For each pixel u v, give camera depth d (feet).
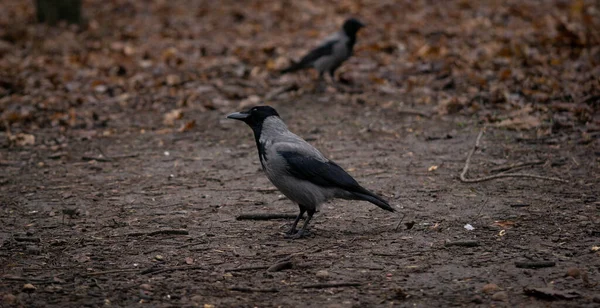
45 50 80.43
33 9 106.01
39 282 27.45
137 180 41.60
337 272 27.89
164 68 70.08
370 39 78.84
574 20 79.15
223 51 76.74
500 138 46.75
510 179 39.52
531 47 68.80
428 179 40.09
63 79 66.59
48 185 41.06
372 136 48.83
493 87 56.90
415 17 89.20
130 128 53.21
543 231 31.71
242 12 98.84
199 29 89.81
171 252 30.55
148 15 101.40
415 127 50.21
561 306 24.25
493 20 84.64
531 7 90.74
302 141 32.19
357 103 57.06
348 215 35.06
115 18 99.60
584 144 44.42
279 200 37.65
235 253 30.14
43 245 31.71
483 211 34.71
